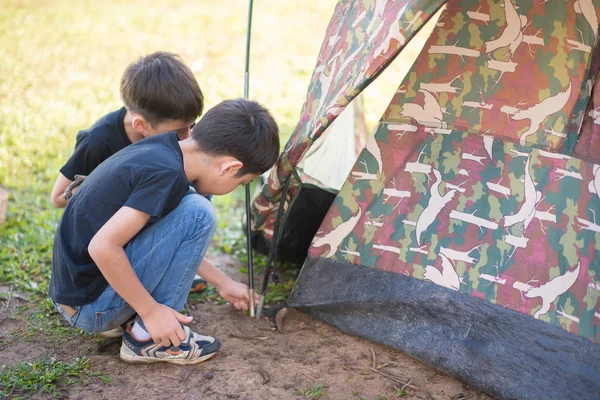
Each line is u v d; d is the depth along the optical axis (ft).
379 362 8.17
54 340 8.32
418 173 8.41
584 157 7.86
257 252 10.94
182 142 7.57
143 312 7.25
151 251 7.29
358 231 8.62
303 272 8.98
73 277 7.29
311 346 8.45
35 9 25.41
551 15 8.07
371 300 8.36
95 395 7.29
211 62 21.12
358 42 8.21
